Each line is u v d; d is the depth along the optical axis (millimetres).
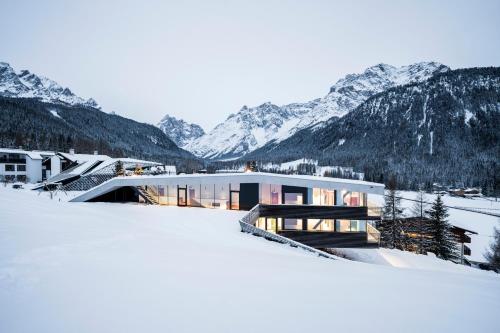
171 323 4586
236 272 7793
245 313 5207
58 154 68438
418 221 43719
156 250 9359
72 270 6492
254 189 29688
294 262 10383
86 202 31922
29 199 18406
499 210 70250
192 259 8711
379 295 6953
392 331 5008
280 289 6688
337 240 27812
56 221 12094
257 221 27625
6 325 4117
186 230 18391
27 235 8820
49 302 4918
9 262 6422
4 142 113312
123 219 18344
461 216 54250
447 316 5941
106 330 4199
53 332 4039
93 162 61312
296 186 28938
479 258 39219
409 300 6777
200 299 5645
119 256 8055
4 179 63594
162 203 31875
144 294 5613
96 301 5117
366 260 29891
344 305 6051
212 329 4512
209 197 30703
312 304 5934
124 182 31641
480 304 6961
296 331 4684
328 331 4797
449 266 29656
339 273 9094
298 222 28203
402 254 33469
